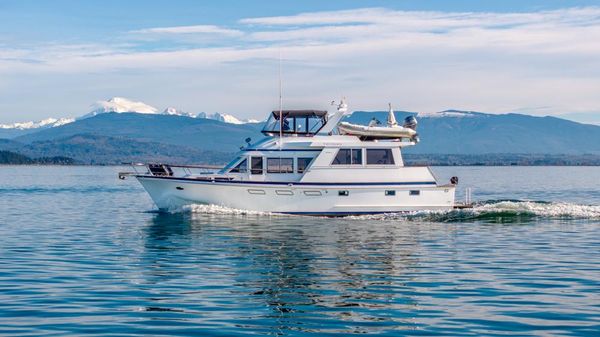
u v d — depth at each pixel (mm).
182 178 36500
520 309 15883
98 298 16938
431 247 25828
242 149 37625
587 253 24438
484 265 21844
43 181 106812
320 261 22547
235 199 36375
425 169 36500
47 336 13734
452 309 15898
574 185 90375
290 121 37156
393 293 17578
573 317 15164
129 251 24812
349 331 14141
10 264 21969
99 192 70125
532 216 36562
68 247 25969
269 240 27516
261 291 17781
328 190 35844
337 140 36219
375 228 31625
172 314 15398
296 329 14266
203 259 22938
